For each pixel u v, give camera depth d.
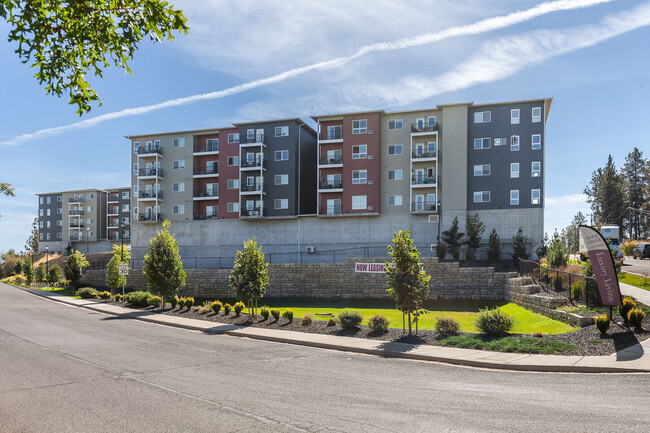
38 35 5.85
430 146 50.34
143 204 61.75
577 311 16.62
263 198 55.84
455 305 28.38
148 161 62.06
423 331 16.30
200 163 61.12
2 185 22.89
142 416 7.15
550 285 23.52
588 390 8.30
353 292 34.94
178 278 28.03
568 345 12.17
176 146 61.34
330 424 6.60
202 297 40.03
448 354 12.22
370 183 51.28
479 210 48.06
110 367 11.30
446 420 6.70
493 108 48.50
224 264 56.47
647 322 13.52
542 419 6.64
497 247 41.19
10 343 15.55
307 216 53.53
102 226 95.62
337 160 53.28
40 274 62.47
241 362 11.90
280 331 17.83
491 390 8.52
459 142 48.78
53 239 98.00
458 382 9.30
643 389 8.22
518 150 47.53
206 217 59.62
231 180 58.84
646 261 42.56
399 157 51.38
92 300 36.72
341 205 52.44
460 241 46.22
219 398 8.17
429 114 50.75
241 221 56.34
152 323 22.41
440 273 31.83
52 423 6.86
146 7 5.95
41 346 14.88
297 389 8.80
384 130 52.12
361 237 51.62
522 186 47.12
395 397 8.10
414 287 15.85
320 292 35.91
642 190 77.44
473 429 6.27
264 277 22.98
